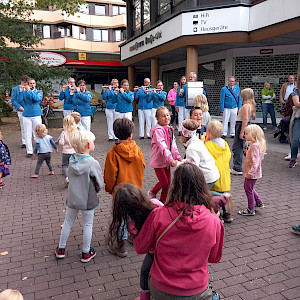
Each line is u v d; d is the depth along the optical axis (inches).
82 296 123.6
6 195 237.0
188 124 172.9
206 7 498.6
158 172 184.2
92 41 1493.6
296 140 287.6
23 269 141.7
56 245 162.6
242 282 130.0
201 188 82.0
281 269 138.6
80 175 139.7
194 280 81.5
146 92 443.5
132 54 790.5
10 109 738.2
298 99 277.1
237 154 276.4
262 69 568.1
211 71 651.5
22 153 378.6
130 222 90.8
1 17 622.5
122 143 142.4
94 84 1192.2
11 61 600.7
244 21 486.6
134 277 135.3
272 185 247.8
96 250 157.2
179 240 80.7
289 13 413.4
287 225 180.2
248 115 262.1
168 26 572.1
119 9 1535.4
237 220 187.6
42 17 1416.1
